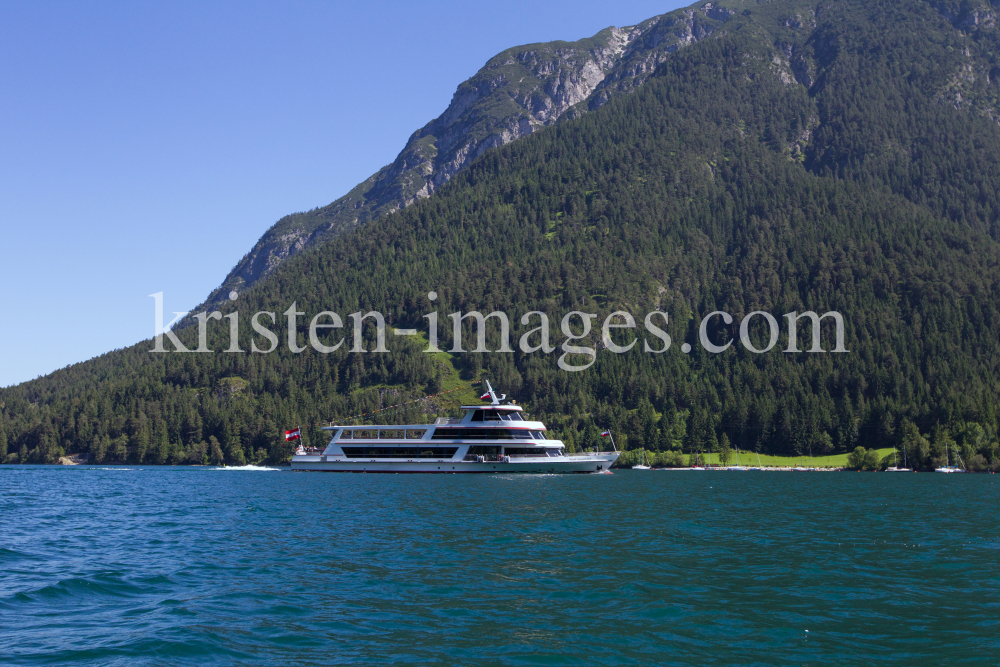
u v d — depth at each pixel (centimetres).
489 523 5919
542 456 13438
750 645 2769
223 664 2542
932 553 4547
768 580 3769
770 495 8938
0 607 3175
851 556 4434
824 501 8069
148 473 15775
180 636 2792
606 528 5619
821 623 3038
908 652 2705
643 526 5734
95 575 3784
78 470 18012
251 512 6756
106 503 7744
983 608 3256
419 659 2609
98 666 2495
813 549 4678
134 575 3822
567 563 4188
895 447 17612
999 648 2739
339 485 10719
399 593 3478
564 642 2789
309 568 4031
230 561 4225
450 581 3722
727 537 5172
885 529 5634
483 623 3016
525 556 4397
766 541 4988
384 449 13900
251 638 2802
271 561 4228
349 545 4794
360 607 3234
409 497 8425
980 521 6172
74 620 3003
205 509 7044
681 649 2727
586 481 11731
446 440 13575
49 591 3438
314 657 2620
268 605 3253
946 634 2900
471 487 10144
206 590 3516
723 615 3141
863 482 12012
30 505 7494
